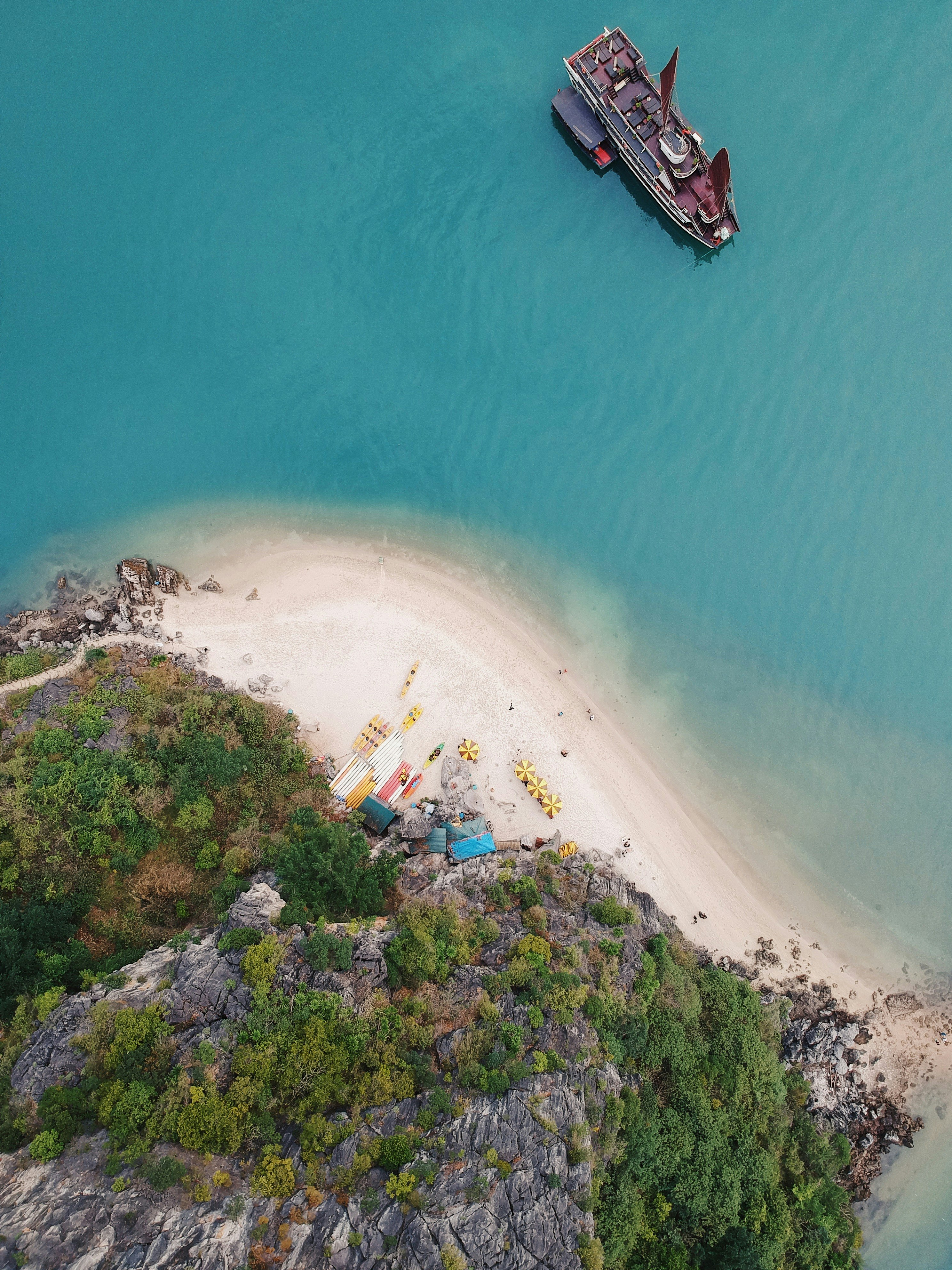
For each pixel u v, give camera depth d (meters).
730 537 84.25
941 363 84.75
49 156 84.38
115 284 83.75
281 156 84.88
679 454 84.38
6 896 67.50
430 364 84.19
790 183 85.62
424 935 62.97
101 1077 53.88
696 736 82.88
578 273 84.50
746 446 84.38
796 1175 69.62
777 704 83.31
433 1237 49.03
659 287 84.75
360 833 72.44
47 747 72.56
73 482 82.44
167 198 84.31
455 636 82.94
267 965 57.47
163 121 84.75
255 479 83.75
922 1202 74.50
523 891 70.69
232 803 74.12
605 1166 58.38
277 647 81.50
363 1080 54.75
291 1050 54.50
